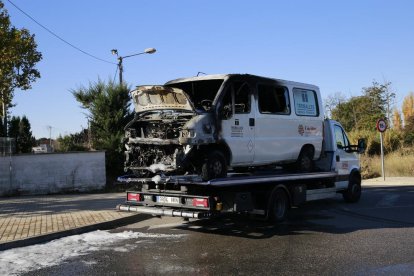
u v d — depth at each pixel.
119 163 22.02
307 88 12.10
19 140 31.52
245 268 6.85
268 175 10.55
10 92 22.34
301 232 9.64
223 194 9.51
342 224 10.55
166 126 9.36
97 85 23.28
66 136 30.27
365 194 16.94
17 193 18.42
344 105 48.62
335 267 6.84
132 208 10.05
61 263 7.23
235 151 9.73
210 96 10.57
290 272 6.61
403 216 11.70
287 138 11.16
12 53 21.16
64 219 10.93
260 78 10.49
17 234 9.05
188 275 6.50
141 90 9.67
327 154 13.19
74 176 19.47
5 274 6.62
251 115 10.16
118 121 22.47
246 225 10.55
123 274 6.59
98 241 8.91
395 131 32.19
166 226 10.60
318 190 12.31
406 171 25.31
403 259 7.26
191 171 9.38
